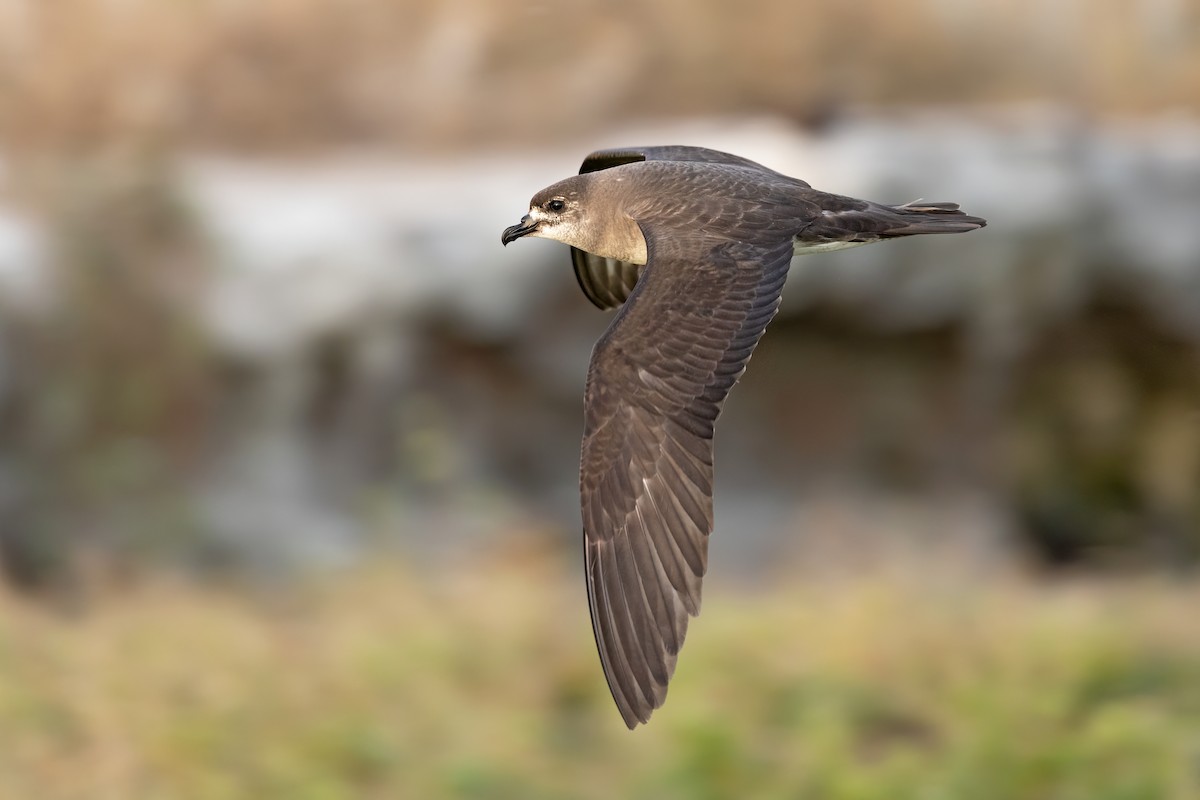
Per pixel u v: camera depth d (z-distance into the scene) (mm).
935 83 18375
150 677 10648
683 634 6094
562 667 11188
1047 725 10180
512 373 15062
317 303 14648
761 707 10508
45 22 17703
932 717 10508
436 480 14531
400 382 14820
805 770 9602
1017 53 18859
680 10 18312
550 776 9789
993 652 11211
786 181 7922
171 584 12891
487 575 13031
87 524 14055
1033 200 15438
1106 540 15797
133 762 9648
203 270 14742
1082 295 15703
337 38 18125
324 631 12000
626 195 7824
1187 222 15781
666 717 10250
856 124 16891
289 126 17734
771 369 15352
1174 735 9977
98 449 14344
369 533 14242
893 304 15312
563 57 18234
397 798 9539
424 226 14969
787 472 15414
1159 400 15930
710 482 6211
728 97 18031
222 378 14594
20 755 9711
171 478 14328
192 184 15211
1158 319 15789
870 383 15547
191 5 18000
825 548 14648
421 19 18312
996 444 15750
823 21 18422
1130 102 18703
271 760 9617
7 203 15047
